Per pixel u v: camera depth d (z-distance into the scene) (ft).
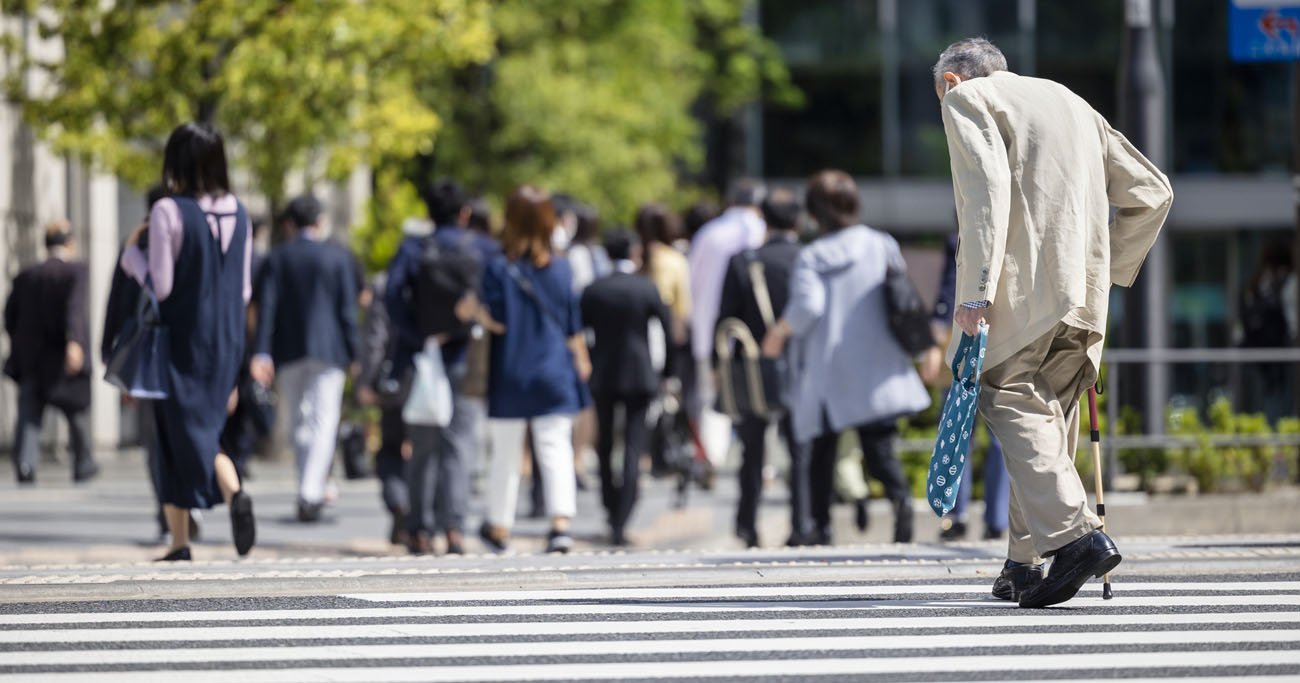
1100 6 303.68
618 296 104.63
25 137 165.68
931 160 308.81
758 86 308.60
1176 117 300.20
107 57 144.05
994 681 47.29
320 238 107.96
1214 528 108.78
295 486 139.74
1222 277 299.79
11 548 96.63
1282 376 113.80
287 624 56.95
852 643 52.75
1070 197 56.65
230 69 142.82
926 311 92.17
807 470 96.17
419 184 277.03
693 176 325.83
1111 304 260.62
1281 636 53.36
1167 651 51.06
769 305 96.99
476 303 94.17
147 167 147.84
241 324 79.15
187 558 80.79
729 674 48.42
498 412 94.43
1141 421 113.09
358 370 111.55
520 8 273.33
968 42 59.26
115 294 78.64
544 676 48.19
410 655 51.37
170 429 78.13
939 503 56.75
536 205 95.45
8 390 164.86
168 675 48.42
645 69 284.00
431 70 156.25
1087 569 56.29
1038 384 57.67
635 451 105.29
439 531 96.78
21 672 48.96
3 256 161.68
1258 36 106.93
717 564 70.03
